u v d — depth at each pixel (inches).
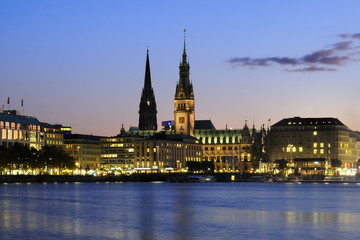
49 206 7214.6
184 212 6560.0
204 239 4542.3
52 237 4579.2
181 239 4539.9
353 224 5378.9
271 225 5315.0
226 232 4884.4
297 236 4665.4
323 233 4805.6
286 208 7145.7
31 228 5044.3
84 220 5674.2
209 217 6013.8
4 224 5300.2
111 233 4805.6
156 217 6003.9
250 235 4722.0
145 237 4621.1
